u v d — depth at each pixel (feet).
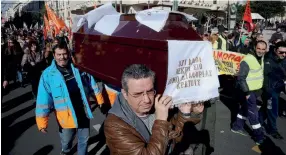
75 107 11.12
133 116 5.48
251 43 28.91
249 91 14.40
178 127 6.51
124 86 5.36
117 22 9.25
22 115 20.36
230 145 14.89
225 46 30.04
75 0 123.13
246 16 35.19
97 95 11.83
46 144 15.31
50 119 19.21
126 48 7.55
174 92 5.78
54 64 10.72
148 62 6.52
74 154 13.93
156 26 6.73
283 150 14.39
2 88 20.56
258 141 14.93
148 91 5.30
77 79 10.98
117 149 5.28
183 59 5.83
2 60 20.36
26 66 25.82
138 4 87.71
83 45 10.74
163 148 5.07
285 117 19.22
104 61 8.95
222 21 102.68
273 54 15.08
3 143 15.52
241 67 14.35
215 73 6.29
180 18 8.71
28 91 27.68
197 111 6.75
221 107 21.44
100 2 89.25
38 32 63.72
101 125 17.83
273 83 15.21
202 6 105.60
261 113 16.69
